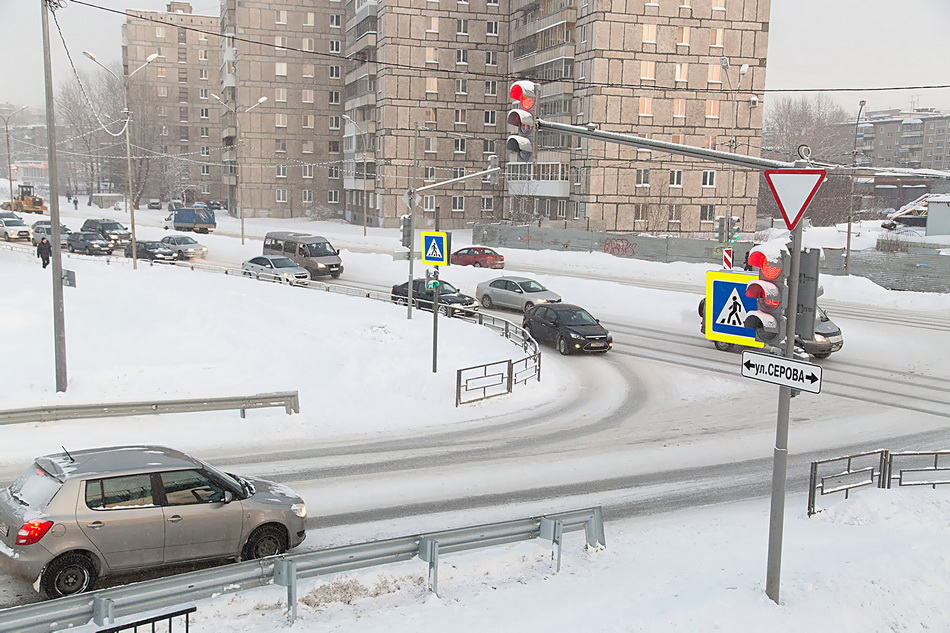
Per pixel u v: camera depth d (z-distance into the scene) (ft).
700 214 215.72
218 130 405.80
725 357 87.86
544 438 58.34
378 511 41.57
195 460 32.83
